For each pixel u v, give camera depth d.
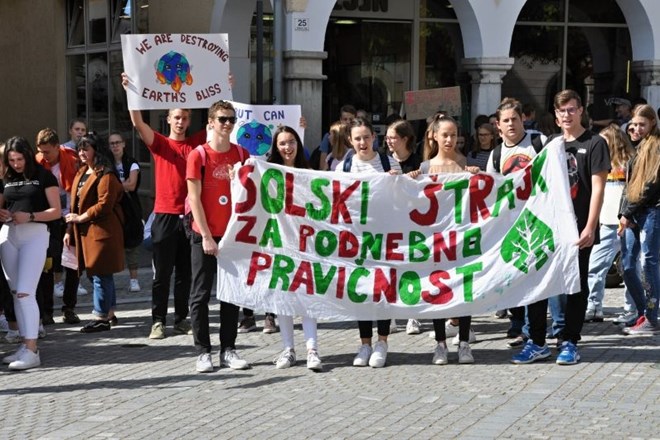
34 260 8.66
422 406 7.10
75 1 19.08
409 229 8.45
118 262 9.96
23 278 8.62
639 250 9.43
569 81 18.42
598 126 17.66
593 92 18.56
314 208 8.36
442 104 13.88
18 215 8.55
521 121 8.60
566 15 18.22
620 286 12.25
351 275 8.38
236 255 8.27
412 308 8.34
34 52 20.11
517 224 8.34
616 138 9.85
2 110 21.39
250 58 15.84
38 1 19.84
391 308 8.34
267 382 7.88
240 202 8.18
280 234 8.31
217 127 8.13
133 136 17.36
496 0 16.23
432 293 8.34
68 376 8.25
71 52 19.23
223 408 7.16
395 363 8.47
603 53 18.53
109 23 17.95
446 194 8.44
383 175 8.41
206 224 8.13
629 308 9.70
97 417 7.00
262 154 10.76
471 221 8.44
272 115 10.77
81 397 7.57
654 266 9.35
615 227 9.87
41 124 20.06
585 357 8.53
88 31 18.69
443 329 8.45
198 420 6.87
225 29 15.51
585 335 9.44
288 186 8.33
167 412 7.09
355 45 17.25
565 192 8.17
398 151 9.30
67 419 6.97
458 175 8.42
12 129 21.08
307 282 8.34
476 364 8.38
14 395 7.68
